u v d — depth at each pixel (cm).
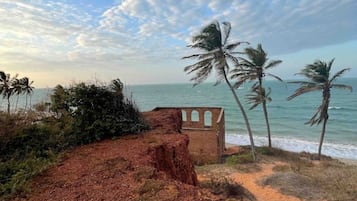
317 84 2111
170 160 528
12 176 404
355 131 3569
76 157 493
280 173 1274
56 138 568
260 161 1795
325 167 1577
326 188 1092
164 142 558
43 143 549
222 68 1883
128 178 384
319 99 7312
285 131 3762
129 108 698
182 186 361
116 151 511
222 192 926
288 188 1102
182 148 566
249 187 1177
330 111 5166
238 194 958
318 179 1201
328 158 2172
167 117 831
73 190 356
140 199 316
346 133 3491
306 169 1477
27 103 771
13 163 459
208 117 4622
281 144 2986
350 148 2744
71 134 597
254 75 2134
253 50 2103
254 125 4316
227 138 3381
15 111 602
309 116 4944
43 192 357
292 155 2131
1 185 380
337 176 1242
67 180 388
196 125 1886
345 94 7969
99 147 550
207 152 1834
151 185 351
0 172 423
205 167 1580
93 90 643
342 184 1109
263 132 3753
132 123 669
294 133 3622
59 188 365
